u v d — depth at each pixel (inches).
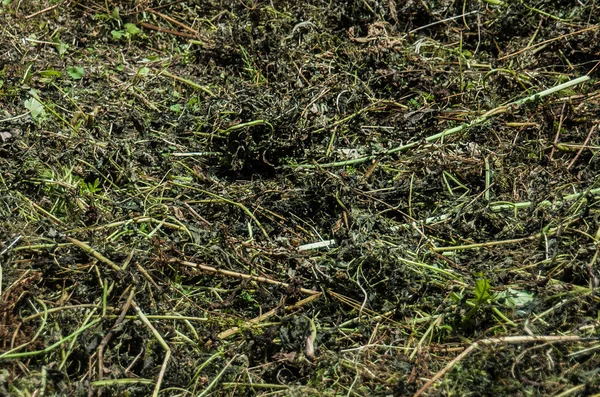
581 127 71.0
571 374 53.9
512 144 69.8
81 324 56.9
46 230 61.7
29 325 56.7
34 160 66.0
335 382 55.5
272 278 60.9
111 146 67.7
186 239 62.4
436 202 66.0
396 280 59.8
